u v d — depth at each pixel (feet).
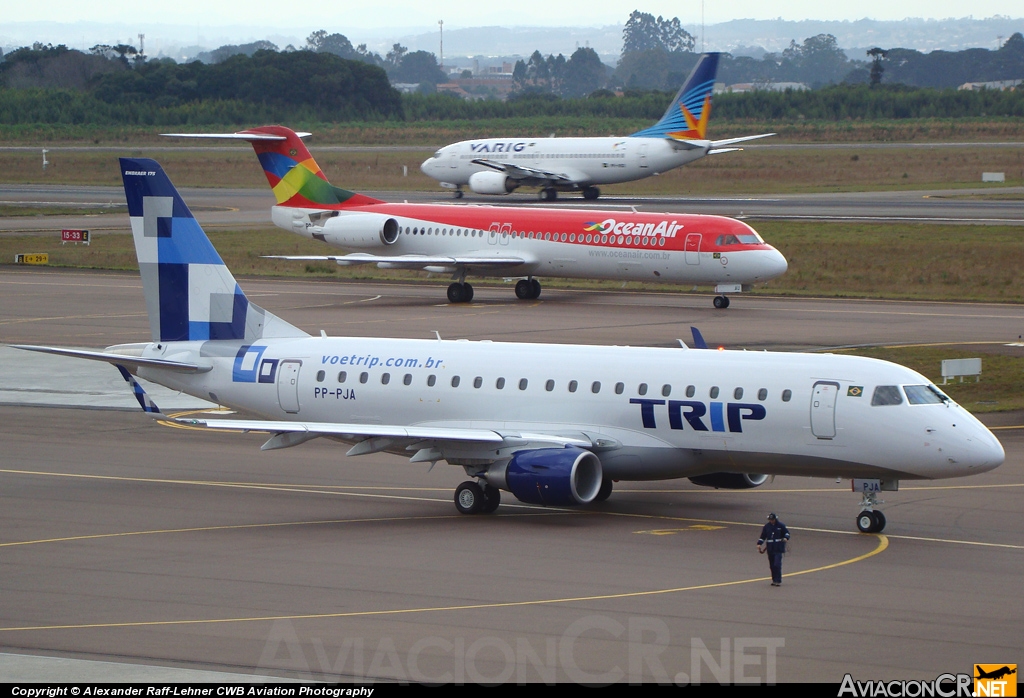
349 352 461.37
